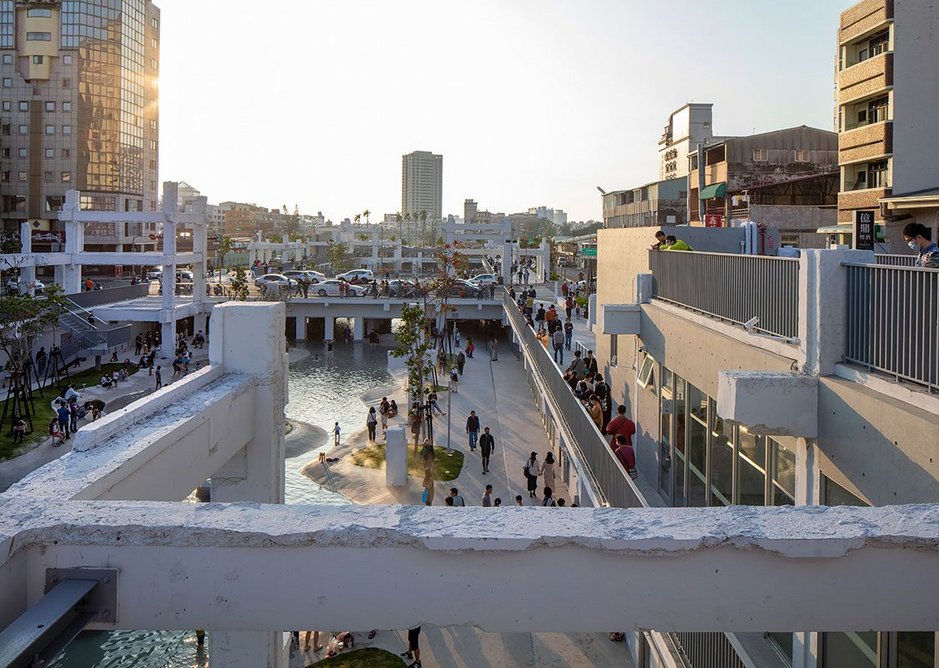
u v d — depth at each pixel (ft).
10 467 93.45
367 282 273.95
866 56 104.12
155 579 11.70
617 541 11.32
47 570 11.69
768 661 26.07
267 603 11.71
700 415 37.32
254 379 23.34
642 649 44.32
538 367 96.27
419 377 115.96
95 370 155.63
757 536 11.28
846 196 105.81
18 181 312.09
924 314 18.31
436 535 11.46
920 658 18.15
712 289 35.40
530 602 11.55
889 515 12.01
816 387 22.47
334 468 99.91
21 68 308.81
